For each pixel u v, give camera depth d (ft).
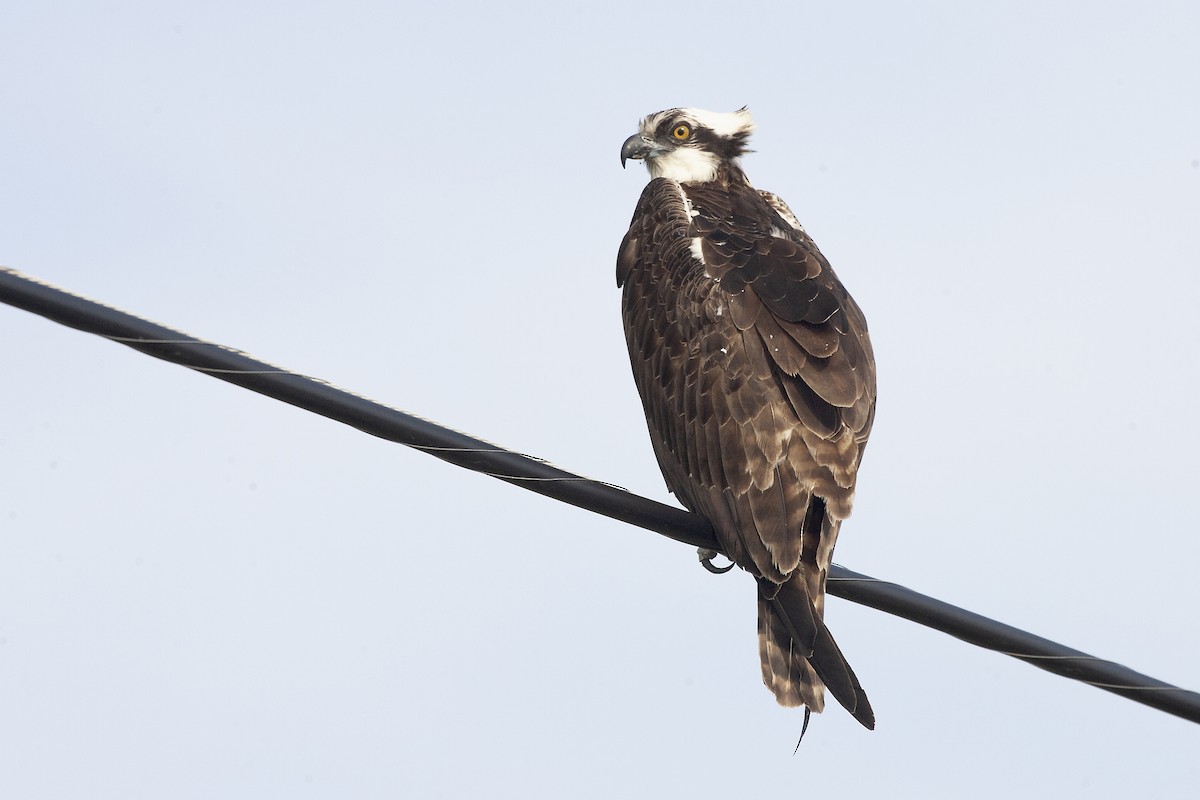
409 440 35.32
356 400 34.65
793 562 39.01
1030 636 39.81
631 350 45.70
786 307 41.96
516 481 37.04
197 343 32.78
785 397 40.68
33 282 30.96
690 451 42.14
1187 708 40.52
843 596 39.60
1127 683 40.24
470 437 36.19
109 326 31.71
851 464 39.91
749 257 43.91
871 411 41.91
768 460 40.24
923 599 39.45
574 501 38.14
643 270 46.34
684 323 43.50
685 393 42.63
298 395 34.06
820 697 38.27
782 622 38.99
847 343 42.01
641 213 48.75
